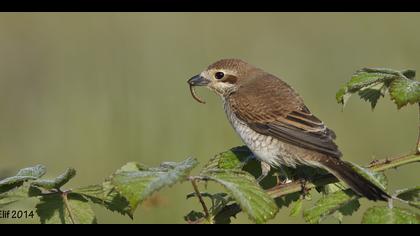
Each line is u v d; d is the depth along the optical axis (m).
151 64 15.47
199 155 12.54
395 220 3.91
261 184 6.57
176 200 10.26
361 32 16.48
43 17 17.86
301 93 14.72
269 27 17.45
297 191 5.42
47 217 4.40
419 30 16.25
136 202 3.97
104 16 17.94
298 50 16.27
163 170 4.40
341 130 13.62
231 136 13.00
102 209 9.89
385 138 13.37
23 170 4.73
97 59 15.73
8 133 14.10
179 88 14.40
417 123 13.62
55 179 4.44
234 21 17.45
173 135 13.09
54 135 13.48
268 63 15.89
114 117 13.50
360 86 5.38
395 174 11.41
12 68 16.08
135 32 16.95
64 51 16.17
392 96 5.00
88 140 13.11
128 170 4.51
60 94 14.58
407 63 15.09
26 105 14.92
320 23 17.28
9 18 17.72
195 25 17.31
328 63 15.75
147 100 13.84
